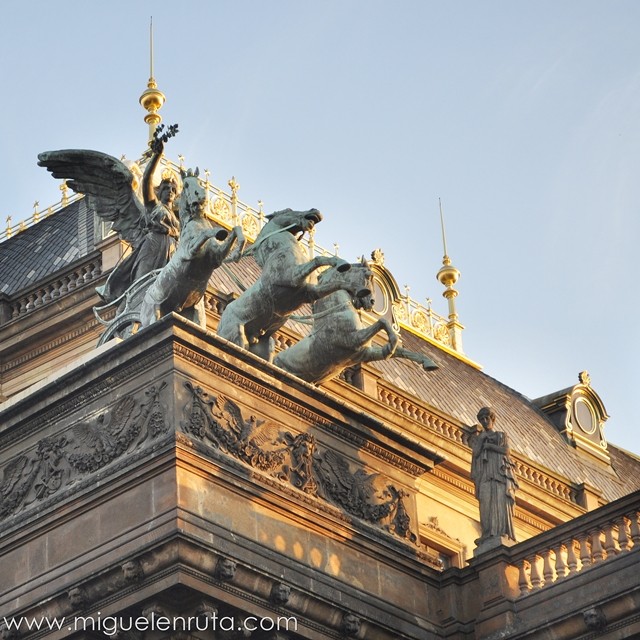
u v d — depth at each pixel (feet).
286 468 188.34
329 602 183.83
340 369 202.28
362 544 190.90
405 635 190.19
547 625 188.14
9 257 261.24
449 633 193.98
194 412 182.70
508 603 192.44
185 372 184.03
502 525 198.49
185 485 177.99
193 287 194.29
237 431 185.47
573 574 189.47
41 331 239.30
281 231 201.26
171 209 205.77
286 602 180.14
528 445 274.16
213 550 175.73
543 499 262.67
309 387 192.44
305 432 191.93
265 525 182.80
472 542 253.24
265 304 198.49
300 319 202.49
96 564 178.91
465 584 196.24
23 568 185.16
